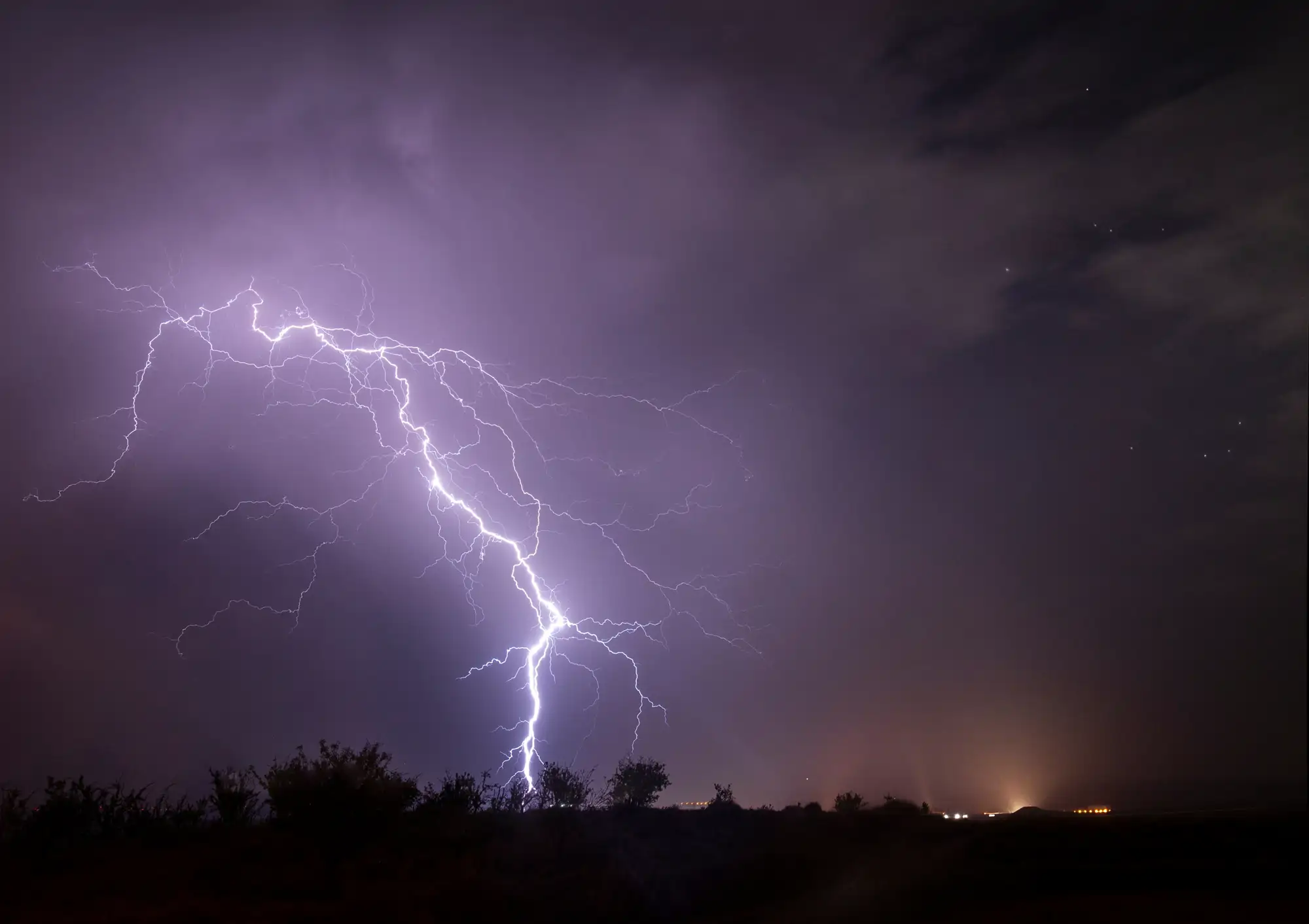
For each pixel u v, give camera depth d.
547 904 9.52
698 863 11.33
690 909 9.73
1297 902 8.52
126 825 12.70
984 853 11.09
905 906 9.15
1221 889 9.30
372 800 11.70
